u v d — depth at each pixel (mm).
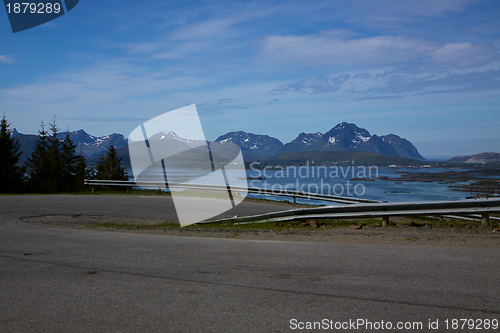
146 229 9336
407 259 5246
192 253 6000
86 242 7172
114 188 30578
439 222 10414
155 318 3279
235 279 4449
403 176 171750
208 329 3035
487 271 4551
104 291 4066
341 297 3738
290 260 5355
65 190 45531
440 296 3703
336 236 7691
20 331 3041
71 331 3035
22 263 5422
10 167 43250
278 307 3502
